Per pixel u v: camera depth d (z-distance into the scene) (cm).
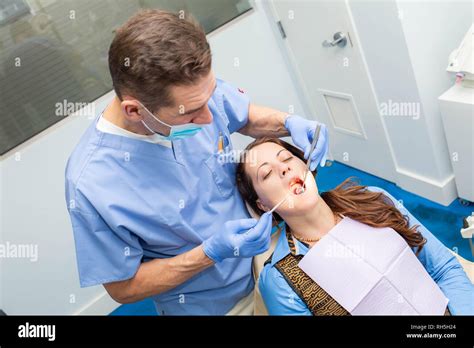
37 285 190
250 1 209
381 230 106
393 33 156
